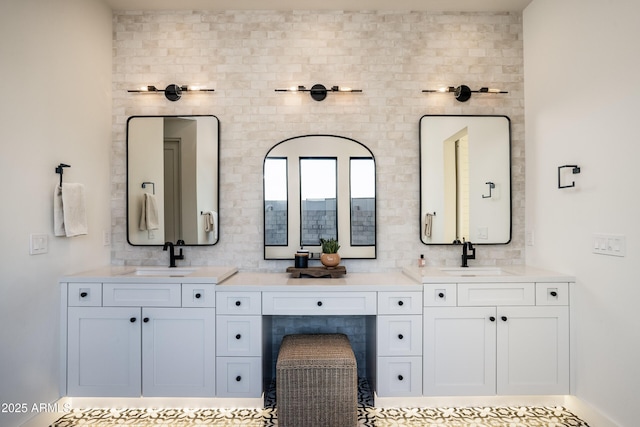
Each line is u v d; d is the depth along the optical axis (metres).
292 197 2.68
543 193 2.49
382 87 2.69
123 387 2.15
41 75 2.01
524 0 2.59
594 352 2.03
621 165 1.85
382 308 2.17
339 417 1.97
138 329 2.16
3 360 1.76
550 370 2.17
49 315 2.06
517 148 2.67
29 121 1.92
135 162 2.68
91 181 2.45
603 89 1.96
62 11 2.17
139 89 2.68
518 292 2.17
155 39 2.69
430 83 2.70
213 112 2.69
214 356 2.16
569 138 2.23
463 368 2.17
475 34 2.70
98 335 2.16
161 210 2.67
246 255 2.68
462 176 2.69
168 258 2.68
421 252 2.69
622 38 1.84
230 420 2.09
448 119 2.69
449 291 2.17
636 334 1.77
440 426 2.03
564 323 2.17
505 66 2.67
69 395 2.14
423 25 2.70
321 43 2.69
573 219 2.20
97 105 2.51
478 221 2.69
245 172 2.69
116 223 2.68
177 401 2.21
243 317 2.16
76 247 2.30
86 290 2.16
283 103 2.69
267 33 2.69
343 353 2.04
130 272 2.42
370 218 2.68
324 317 2.67
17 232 1.84
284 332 2.66
